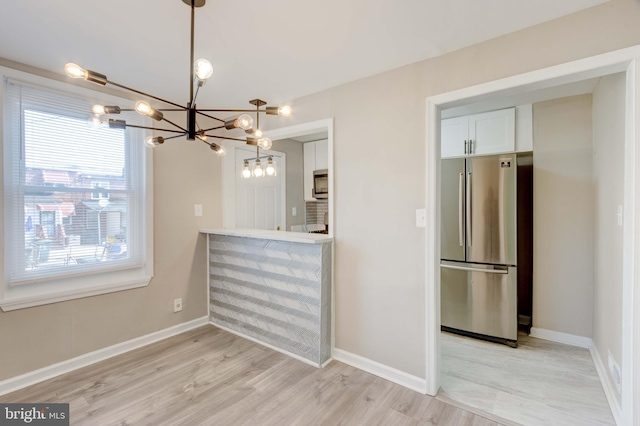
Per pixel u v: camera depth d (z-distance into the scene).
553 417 1.89
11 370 2.15
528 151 3.06
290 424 1.82
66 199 2.42
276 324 2.80
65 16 1.63
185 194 3.20
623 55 1.49
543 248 3.06
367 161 2.41
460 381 2.30
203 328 3.29
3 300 2.10
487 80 1.88
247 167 3.39
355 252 2.49
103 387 2.19
